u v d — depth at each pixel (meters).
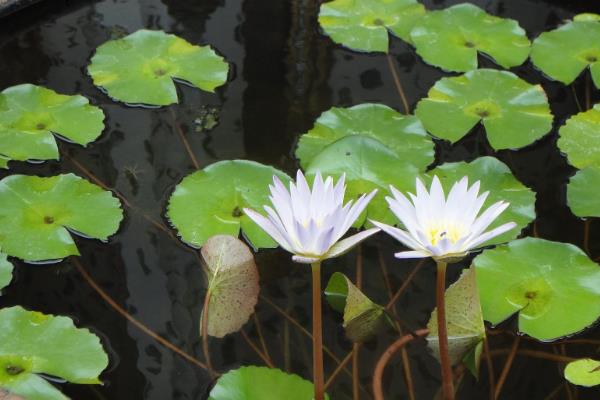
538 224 2.38
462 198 2.12
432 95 2.50
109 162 2.42
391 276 2.32
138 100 2.49
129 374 2.23
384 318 2.28
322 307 2.29
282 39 2.62
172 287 2.30
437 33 2.60
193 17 2.65
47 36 2.60
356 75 2.56
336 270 2.33
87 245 2.34
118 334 2.26
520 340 2.27
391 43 2.61
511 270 2.29
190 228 2.33
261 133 2.47
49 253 2.30
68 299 2.29
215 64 2.54
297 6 2.68
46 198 2.35
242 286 2.29
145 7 2.67
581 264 2.30
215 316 2.27
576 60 2.56
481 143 2.47
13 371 2.20
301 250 2.11
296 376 2.21
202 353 2.25
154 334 2.26
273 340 2.26
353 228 2.35
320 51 2.59
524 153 2.46
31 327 2.23
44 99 2.47
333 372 2.23
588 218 2.38
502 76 2.52
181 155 2.43
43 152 2.41
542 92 2.50
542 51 2.58
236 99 2.52
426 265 2.34
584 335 2.27
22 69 2.54
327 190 2.12
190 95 2.52
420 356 2.25
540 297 2.28
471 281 2.22
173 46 2.55
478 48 2.58
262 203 2.35
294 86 2.54
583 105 2.53
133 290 2.30
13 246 2.30
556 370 2.25
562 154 2.46
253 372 2.20
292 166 2.42
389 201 2.12
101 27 2.62
